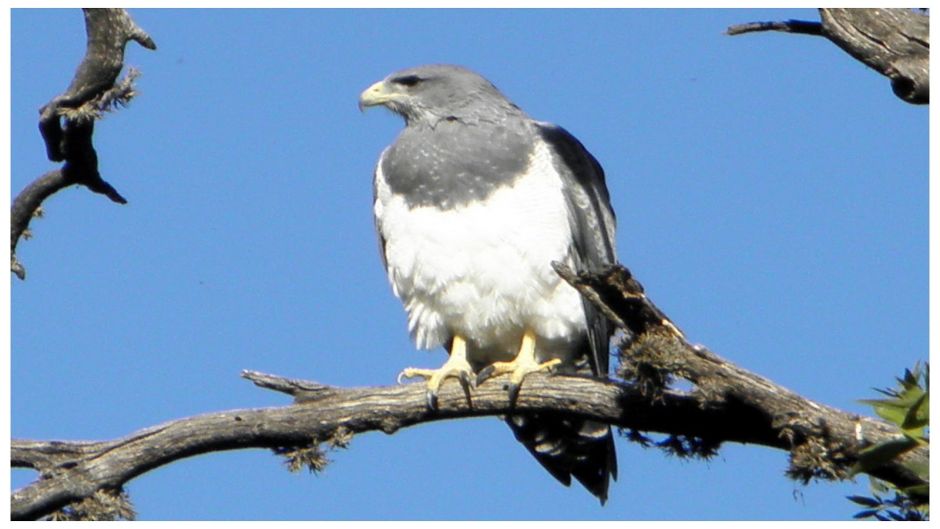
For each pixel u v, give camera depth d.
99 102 11.40
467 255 13.33
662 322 11.03
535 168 13.48
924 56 10.91
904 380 10.04
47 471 12.05
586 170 13.88
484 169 13.43
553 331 13.52
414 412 12.38
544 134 13.84
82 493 11.98
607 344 13.43
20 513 11.94
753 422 11.43
